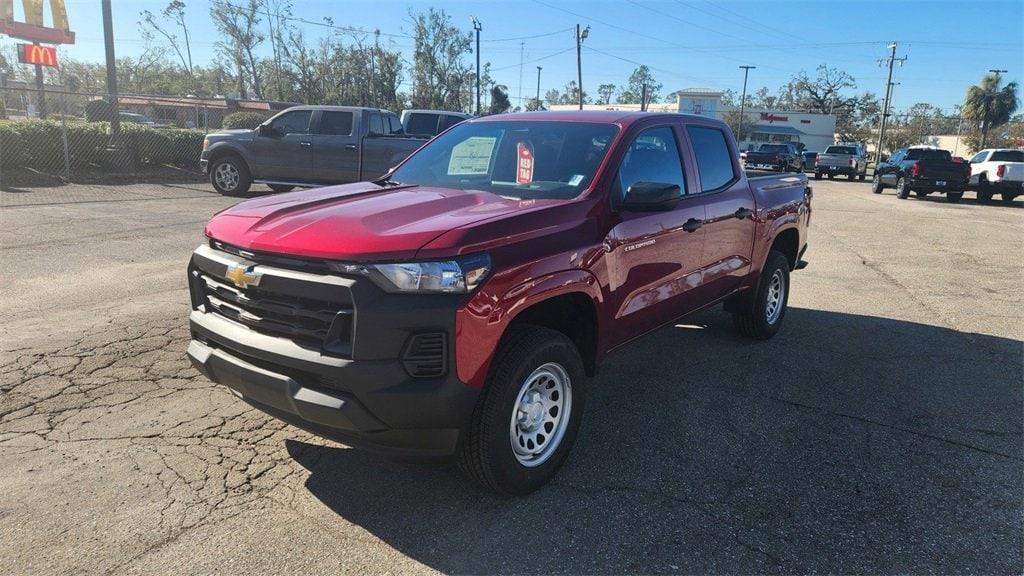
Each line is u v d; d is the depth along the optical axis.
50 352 4.92
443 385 2.78
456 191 3.79
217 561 2.73
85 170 16.95
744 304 5.68
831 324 6.62
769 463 3.73
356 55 59.94
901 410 4.52
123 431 3.80
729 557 2.88
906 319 6.86
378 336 2.70
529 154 4.04
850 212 17.70
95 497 3.15
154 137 18.61
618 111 4.56
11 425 3.82
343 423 2.76
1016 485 3.56
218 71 59.53
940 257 10.68
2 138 15.05
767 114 74.50
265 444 3.72
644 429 4.12
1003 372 5.32
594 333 3.66
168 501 3.14
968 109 66.00
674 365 5.30
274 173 14.70
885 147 82.75
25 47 18.50
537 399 3.29
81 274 7.18
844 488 3.48
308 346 2.84
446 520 3.08
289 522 3.02
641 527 3.08
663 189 3.63
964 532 3.12
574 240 3.37
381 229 2.89
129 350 5.01
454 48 67.25
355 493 3.28
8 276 6.99
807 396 4.72
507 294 2.95
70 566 2.66
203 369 3.26
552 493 3.35
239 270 3.00
